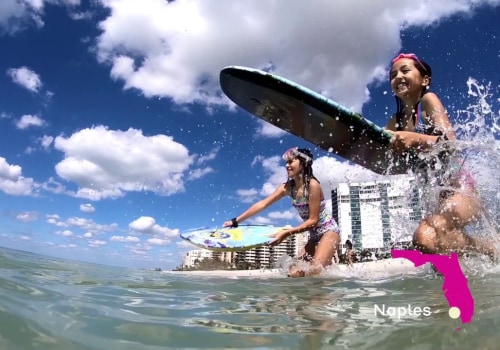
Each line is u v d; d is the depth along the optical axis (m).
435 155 1.46
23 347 0.50
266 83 1.60
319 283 1.28
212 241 2.20
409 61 1.62
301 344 0.56
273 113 1.75
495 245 1.39
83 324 0.63
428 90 1.64
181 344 0.56
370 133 1.51
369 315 0.74
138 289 1.06
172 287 1.13
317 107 1.56
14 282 0.93
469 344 0.53
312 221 1.94
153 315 0.73
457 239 1.37
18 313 0.64
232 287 1.17
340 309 0.81
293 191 2.08
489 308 0.72
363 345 0.55
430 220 1.41
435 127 1.48
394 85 1.64
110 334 0.59
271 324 0.68
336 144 1.71
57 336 0.56
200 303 0.88
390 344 0.55
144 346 0.54
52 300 0.78
